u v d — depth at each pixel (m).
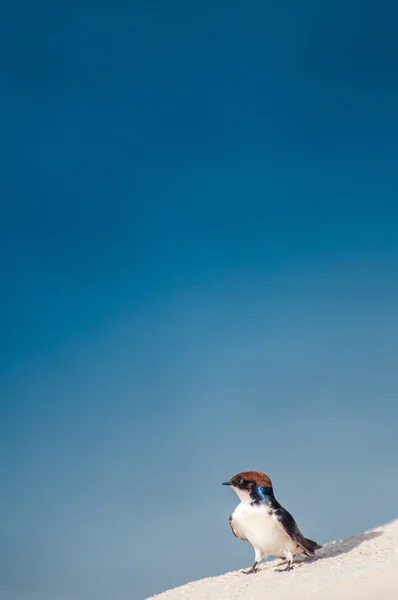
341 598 16.77
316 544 21.67
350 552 21.42
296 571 19.86
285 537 19.92
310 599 17.08
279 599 17.53
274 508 19.91
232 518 20.45
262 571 20.75
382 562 19.16
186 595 19.73
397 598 16.19
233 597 18.52
